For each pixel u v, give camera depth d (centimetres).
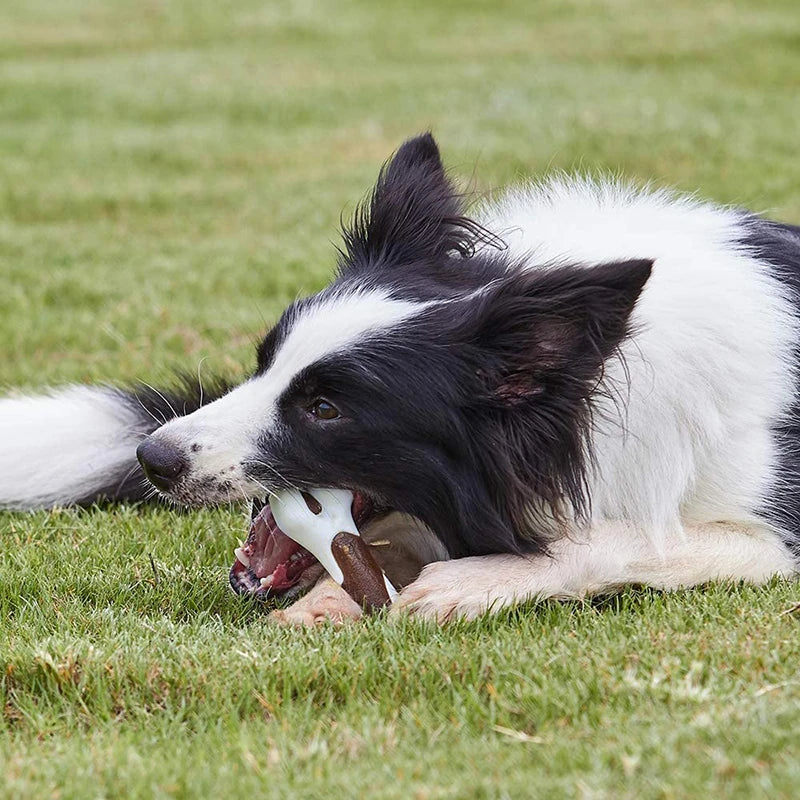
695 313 770
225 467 719
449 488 722
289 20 3881
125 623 702
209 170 2262
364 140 2427
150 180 2172
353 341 714
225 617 736
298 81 3055
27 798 514
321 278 1495
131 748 551
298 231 1794
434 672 622
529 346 686
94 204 1998
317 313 740
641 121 2338
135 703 610
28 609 741
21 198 2014
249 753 540
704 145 2156
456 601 707
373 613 709
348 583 714
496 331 695
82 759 545
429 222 798
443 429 711
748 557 761
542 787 495
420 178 817
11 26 3875
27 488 962
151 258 1680
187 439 722
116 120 2698
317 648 650
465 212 844
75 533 888
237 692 616
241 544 810
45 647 646
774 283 824
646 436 752
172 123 2681
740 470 773
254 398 733
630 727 548
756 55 3200
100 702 610
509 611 707
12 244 1736
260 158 2323
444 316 716
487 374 700
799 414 802
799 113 2488
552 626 695
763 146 2161
